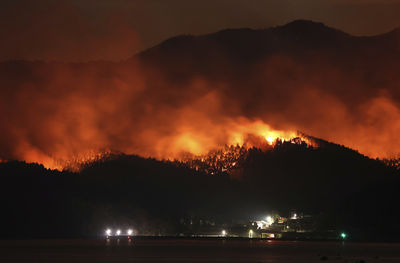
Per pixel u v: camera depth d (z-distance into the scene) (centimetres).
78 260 10950
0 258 11388
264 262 10794
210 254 13050
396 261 11269
